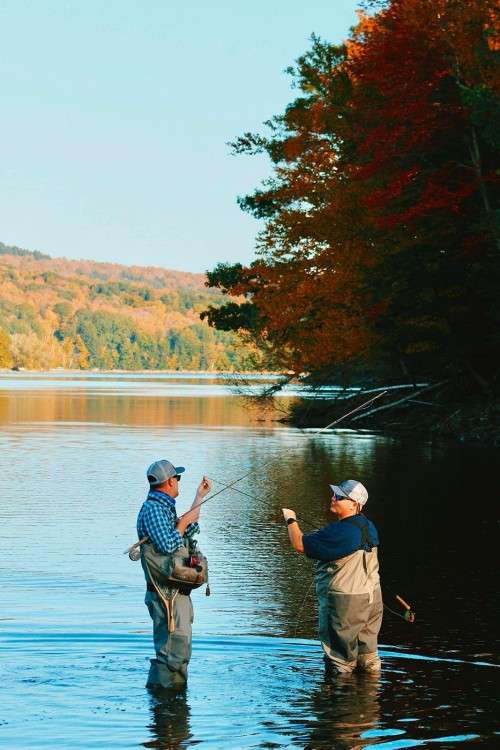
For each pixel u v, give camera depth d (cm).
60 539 1477
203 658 865
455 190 3547
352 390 4731
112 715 719
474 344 3981
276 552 1414
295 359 4659
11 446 3155
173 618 788
